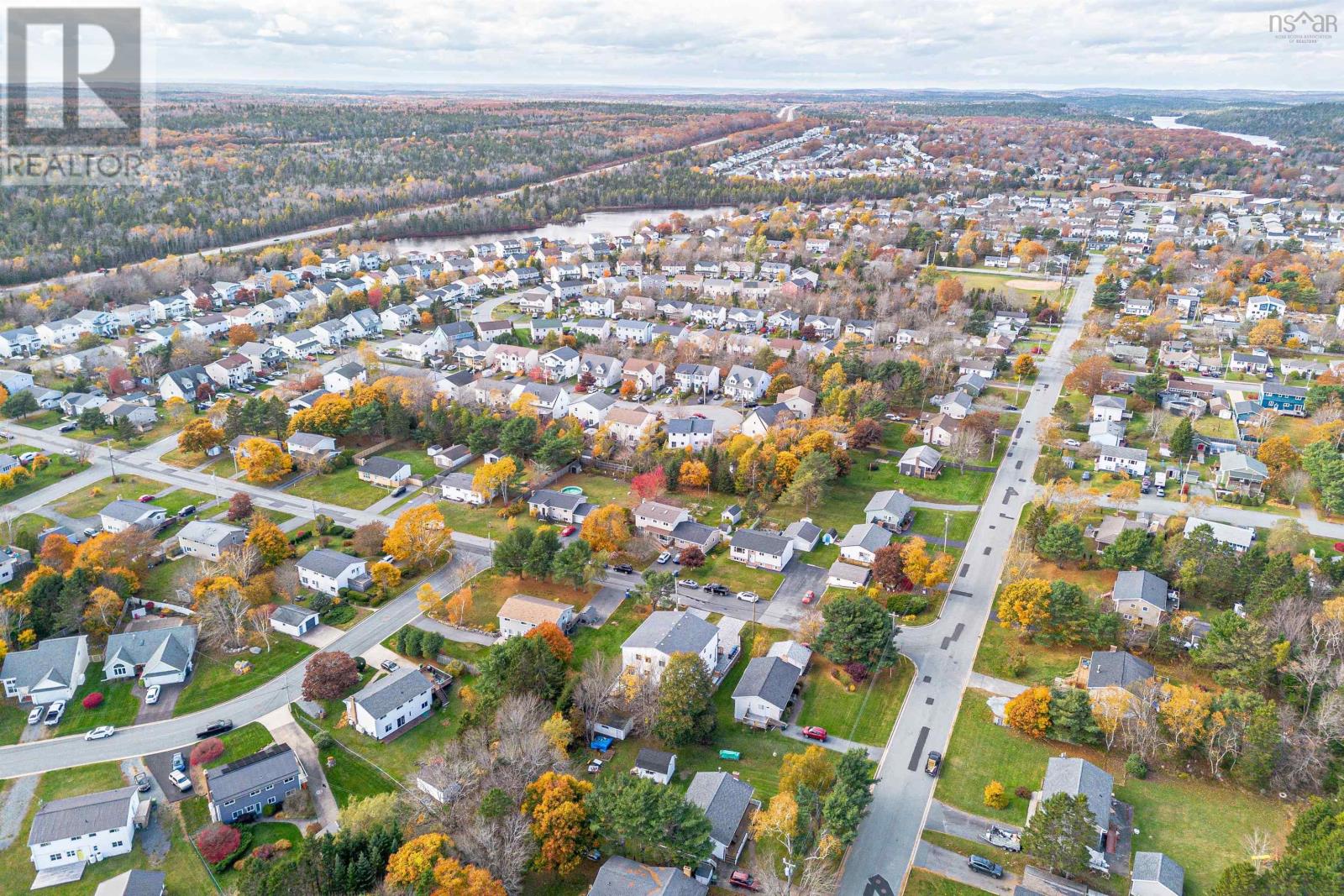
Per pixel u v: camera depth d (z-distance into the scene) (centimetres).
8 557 12644
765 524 14588
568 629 11581
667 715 9538
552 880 8038
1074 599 11244
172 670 10744
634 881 7588
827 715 10244
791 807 8112
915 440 17812
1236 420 18162
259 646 11419
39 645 10944
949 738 9844
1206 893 7788
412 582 12888
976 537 14175
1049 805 8088
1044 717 9700
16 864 8225
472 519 14738
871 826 8625
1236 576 11881
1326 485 14662
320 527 14062
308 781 9225
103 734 9844
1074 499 14275
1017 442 17800
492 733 9481
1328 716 9206
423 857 7425
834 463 15975
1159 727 9619
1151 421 17775
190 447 16662
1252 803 8906
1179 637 11056
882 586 12675
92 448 17025
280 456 15862
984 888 7969
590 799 8156
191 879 8056
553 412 19000
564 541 13862
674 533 13862
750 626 11912
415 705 10150
